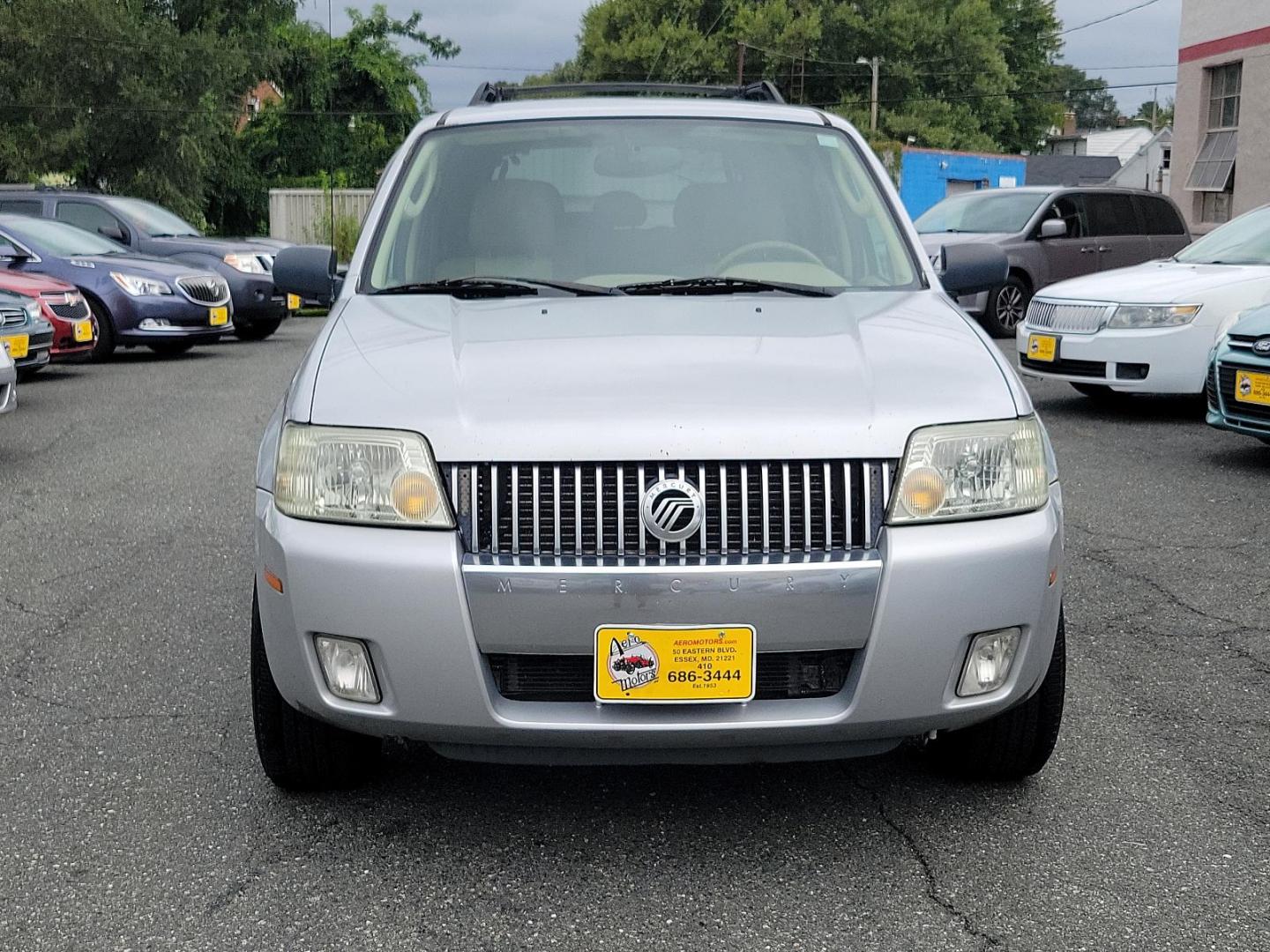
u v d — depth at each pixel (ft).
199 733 12.71
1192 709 13.21
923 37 233.76
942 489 9.51
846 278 13.05
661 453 9.21
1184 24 74.38
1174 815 10.77
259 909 9.33
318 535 9.52
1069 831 10.51
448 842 10.39
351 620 9.37
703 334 10.85
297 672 9.75
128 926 9.09
